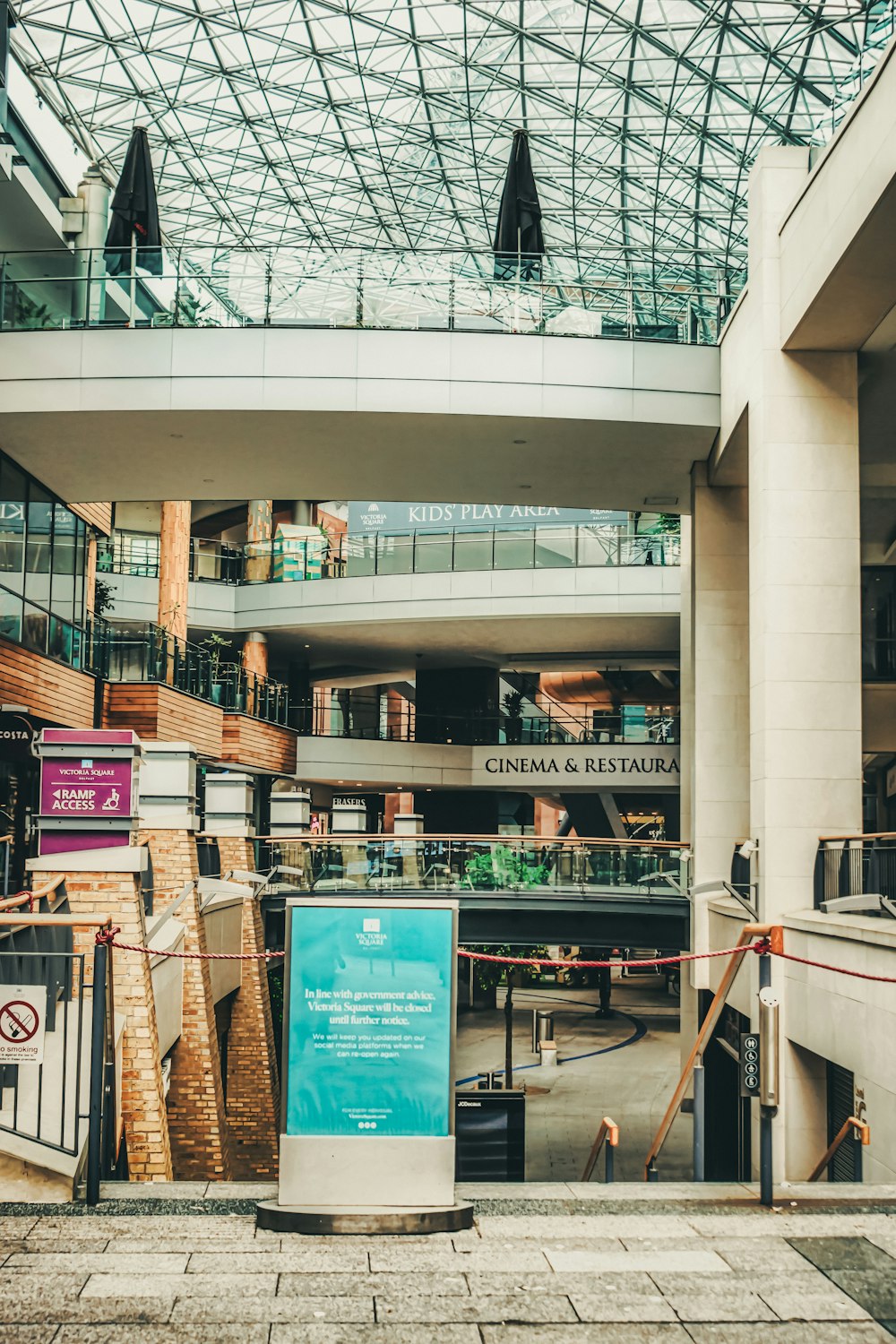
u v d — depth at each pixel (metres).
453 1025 6.34
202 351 19.86
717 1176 20.42
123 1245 5.73
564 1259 5.63
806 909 15.15
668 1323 4.88
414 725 49.94
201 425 20.41
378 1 29.27
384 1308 4.98
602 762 42.06
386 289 20.14
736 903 18.05
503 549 40.12
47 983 9.12
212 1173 16.14
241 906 22.77
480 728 44.12
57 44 30.16
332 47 31.42
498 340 20.09
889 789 33.38
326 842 26.84
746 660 22.06
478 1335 4.73
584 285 20.50
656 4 27.94
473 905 26.25
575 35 30.12
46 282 20.06
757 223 17.30
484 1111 17.08
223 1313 4.89
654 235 40.72
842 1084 13.33
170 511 38.03
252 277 20.17
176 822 17.25
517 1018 45.91
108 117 33.81
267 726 38.34
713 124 33.28
